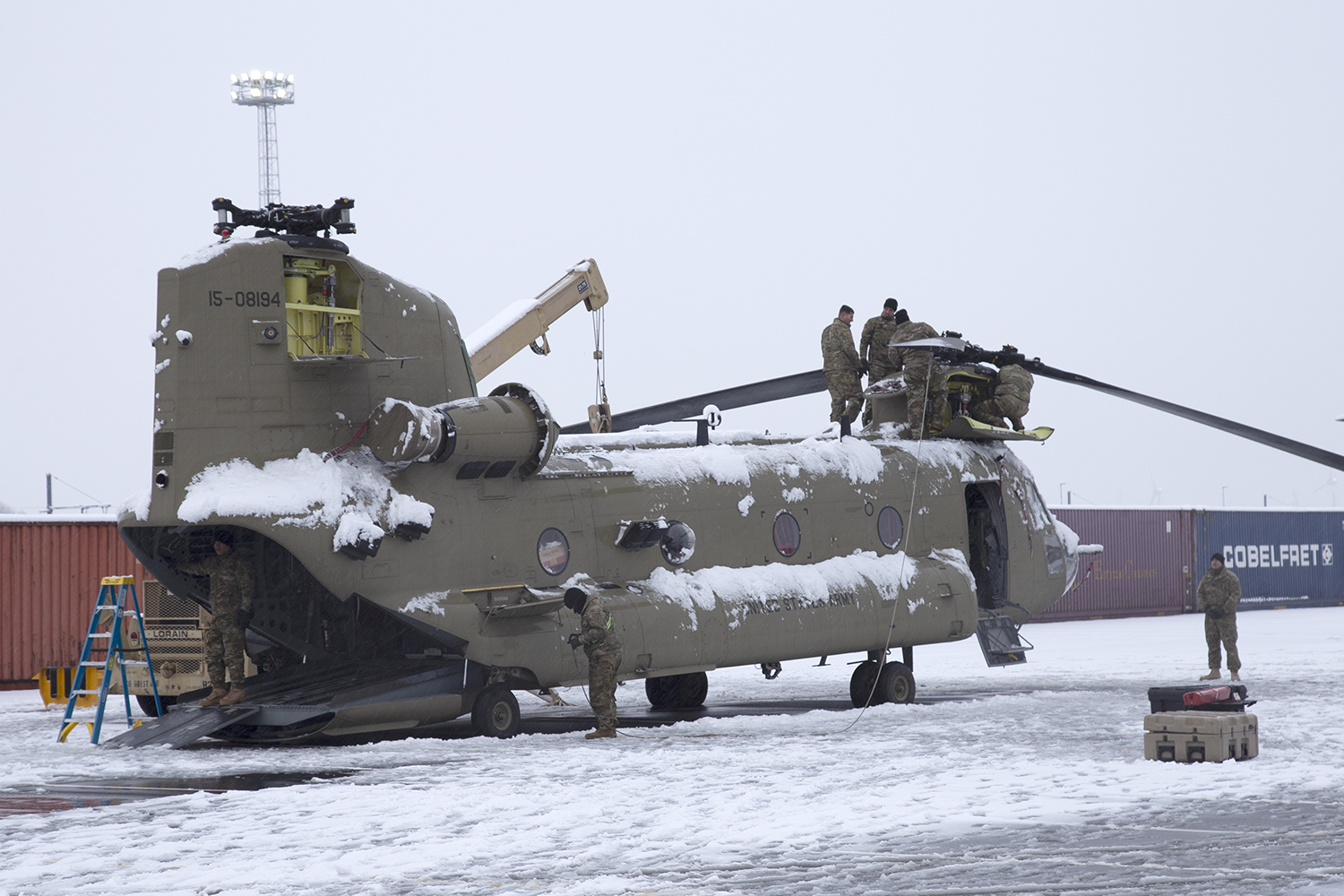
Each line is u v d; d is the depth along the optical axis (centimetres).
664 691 6750
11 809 3425
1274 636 11681
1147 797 3366
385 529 4912
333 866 2675
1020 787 3553
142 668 5781
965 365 6825
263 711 4659
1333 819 3056
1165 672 7962
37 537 9381
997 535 7006
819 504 6284
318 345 5150
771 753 4344
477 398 5284
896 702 6269
